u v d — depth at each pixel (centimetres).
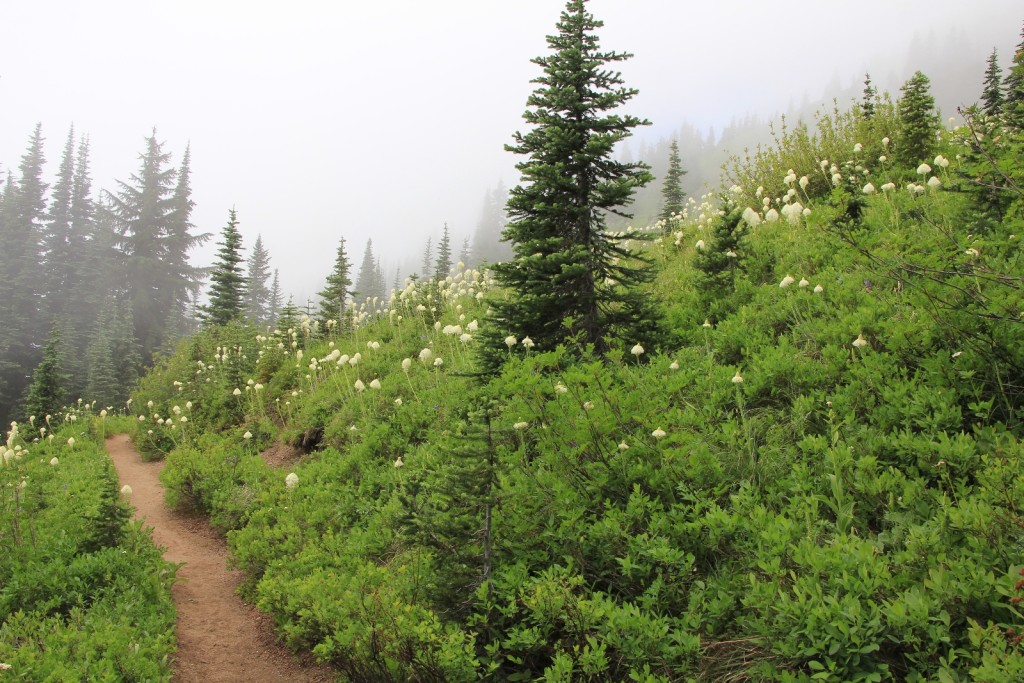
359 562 554
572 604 350
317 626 484
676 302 906
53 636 438
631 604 354
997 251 527
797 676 272
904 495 356
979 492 331
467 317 1285
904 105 995
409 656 357
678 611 355
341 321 1898
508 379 610
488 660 361
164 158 6316
